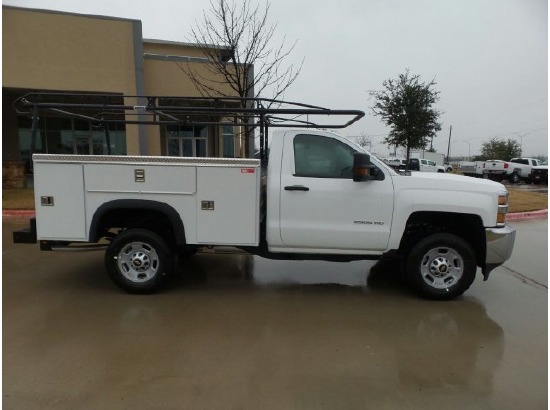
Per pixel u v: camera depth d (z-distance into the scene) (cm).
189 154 2064
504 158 7006
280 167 507
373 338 409
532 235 976
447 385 327
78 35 1708
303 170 507
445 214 509
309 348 386
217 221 509
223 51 1381
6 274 609
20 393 308
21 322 438
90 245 543
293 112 526
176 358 363
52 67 1692
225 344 391
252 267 664
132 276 524
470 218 508
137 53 1778
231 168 501
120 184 504
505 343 404
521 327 442
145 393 310
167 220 534
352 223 505
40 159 503
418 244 511
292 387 321
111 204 504
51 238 512
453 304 509
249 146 1209
